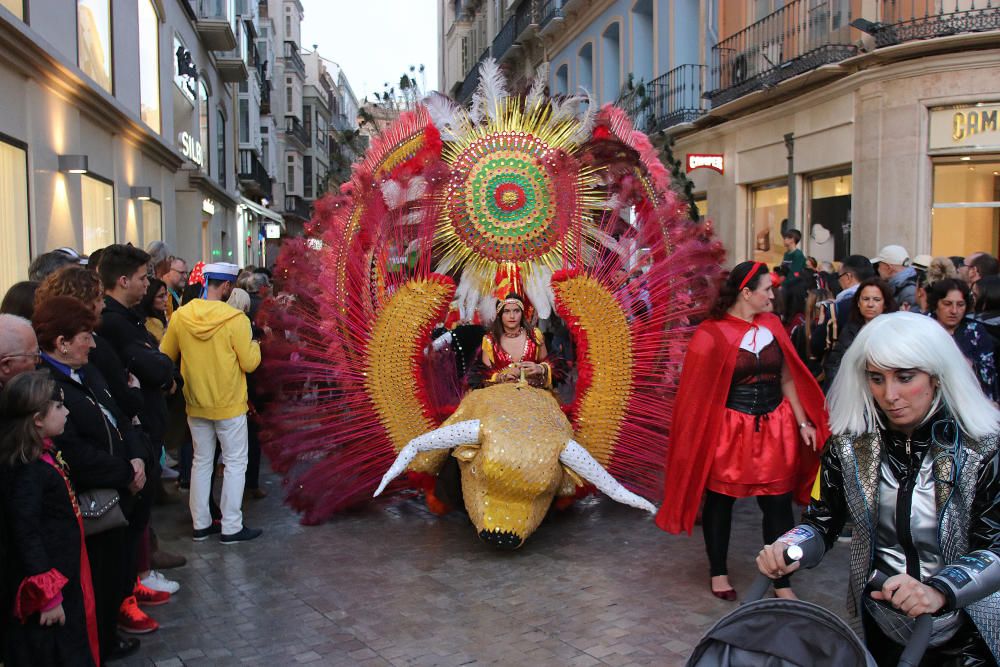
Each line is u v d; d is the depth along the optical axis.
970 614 2.09
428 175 6.07
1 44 8.01
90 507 3.38
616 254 6.00
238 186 30.50
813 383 4.35
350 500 6.01
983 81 10.84
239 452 5.49
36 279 4.84
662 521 4.55
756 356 4.32
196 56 21.30
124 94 13.57
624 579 4.72
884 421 2.17
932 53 11.08
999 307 5.09
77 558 3.12
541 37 26.31
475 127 6.52
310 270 6.04
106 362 4.00
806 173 13.70
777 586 4.38
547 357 6.09
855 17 12.27
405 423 5.83
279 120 51.41
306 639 3.94
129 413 4.10
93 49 11.84
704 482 4.39
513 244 6.36
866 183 11.95
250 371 5.54
